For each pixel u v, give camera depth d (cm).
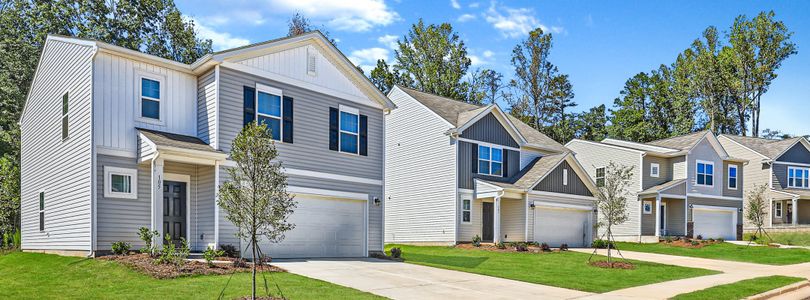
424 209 2766
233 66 1659
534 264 1939
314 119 1867
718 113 5653
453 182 2639
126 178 1527
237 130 1652
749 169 4162
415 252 2328
